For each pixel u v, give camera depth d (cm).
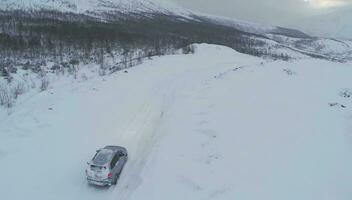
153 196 1458
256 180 1420
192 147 1859
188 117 2362
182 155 1781
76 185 1689
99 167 1642
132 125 2391
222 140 1859
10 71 3991
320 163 1471
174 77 3794
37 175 1759
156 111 2669
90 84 3466
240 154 1661
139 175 1705
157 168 1689
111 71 4394
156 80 3619
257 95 2547
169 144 1958
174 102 2828
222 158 1659
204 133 2019
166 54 5719
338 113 2014
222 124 2089
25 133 2228
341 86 2739
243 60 5488
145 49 6253
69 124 2384
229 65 4816
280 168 1475
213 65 4759
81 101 2859
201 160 1688
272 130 1864
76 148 2055
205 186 1449
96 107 2727
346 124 1836
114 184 1691
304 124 1886
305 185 1328
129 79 3628
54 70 4347
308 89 2630
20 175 1750
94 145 2098
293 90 2606
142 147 2061
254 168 1512
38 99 2995
